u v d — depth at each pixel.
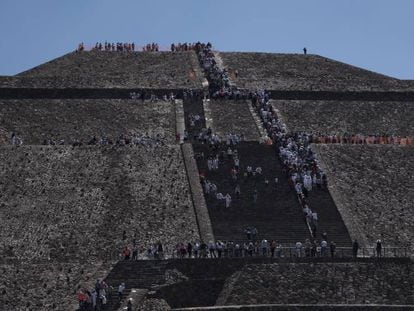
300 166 126.75
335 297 98.31
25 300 97.06
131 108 149.12
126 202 119.00
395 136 144.25
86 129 141.75
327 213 118.12
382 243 112.69
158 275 101.75
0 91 152.75
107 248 109.56
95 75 164.88
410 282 100.19
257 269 101.12
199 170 126.12
